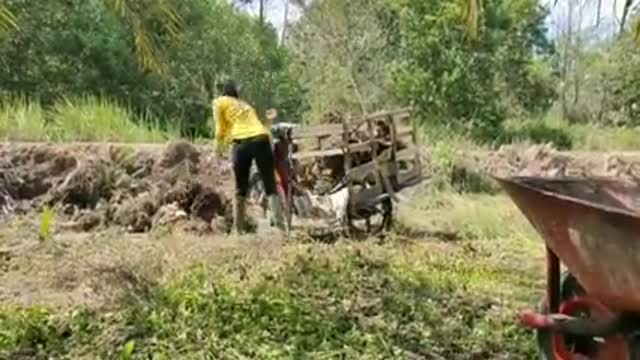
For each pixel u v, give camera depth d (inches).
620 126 1003.3
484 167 613.9
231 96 390.6
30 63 727.7
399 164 424.5
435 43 901.8
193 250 327.0
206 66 824.3
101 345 212.7
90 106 627.5
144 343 212.2
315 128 403.5
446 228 435.2
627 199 209.8
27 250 333.7
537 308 248.4
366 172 404.8
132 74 775.1
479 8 258.5
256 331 219.1
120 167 471.8
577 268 187.2
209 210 422.9
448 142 700.7
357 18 954.7
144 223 411.8
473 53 903.1
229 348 208.8
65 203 446.0
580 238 182.1
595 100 1038.4
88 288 269.7
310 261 297.7
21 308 243.1
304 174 405.1
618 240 173.9
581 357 196.5
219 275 275.4
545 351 204.1
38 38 725.9
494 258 353.4
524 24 945.5
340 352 208.2
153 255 308.7
